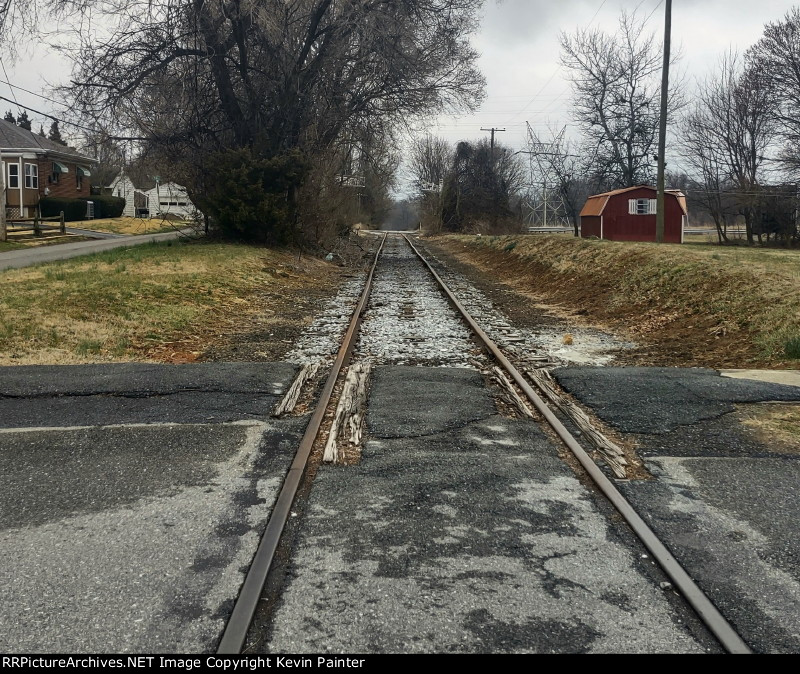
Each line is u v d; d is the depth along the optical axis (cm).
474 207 6469
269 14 2166
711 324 1137
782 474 496
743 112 4244
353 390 712
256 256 2184
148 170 2548
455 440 571
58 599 327
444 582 344
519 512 429
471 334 1123
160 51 2230
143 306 1214
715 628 303
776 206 4097
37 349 909
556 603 327
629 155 5034
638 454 541
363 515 423
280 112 2520
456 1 2480
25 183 4369
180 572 351
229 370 793
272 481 475
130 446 546
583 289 1725
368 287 1825
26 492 457
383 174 3403
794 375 791
